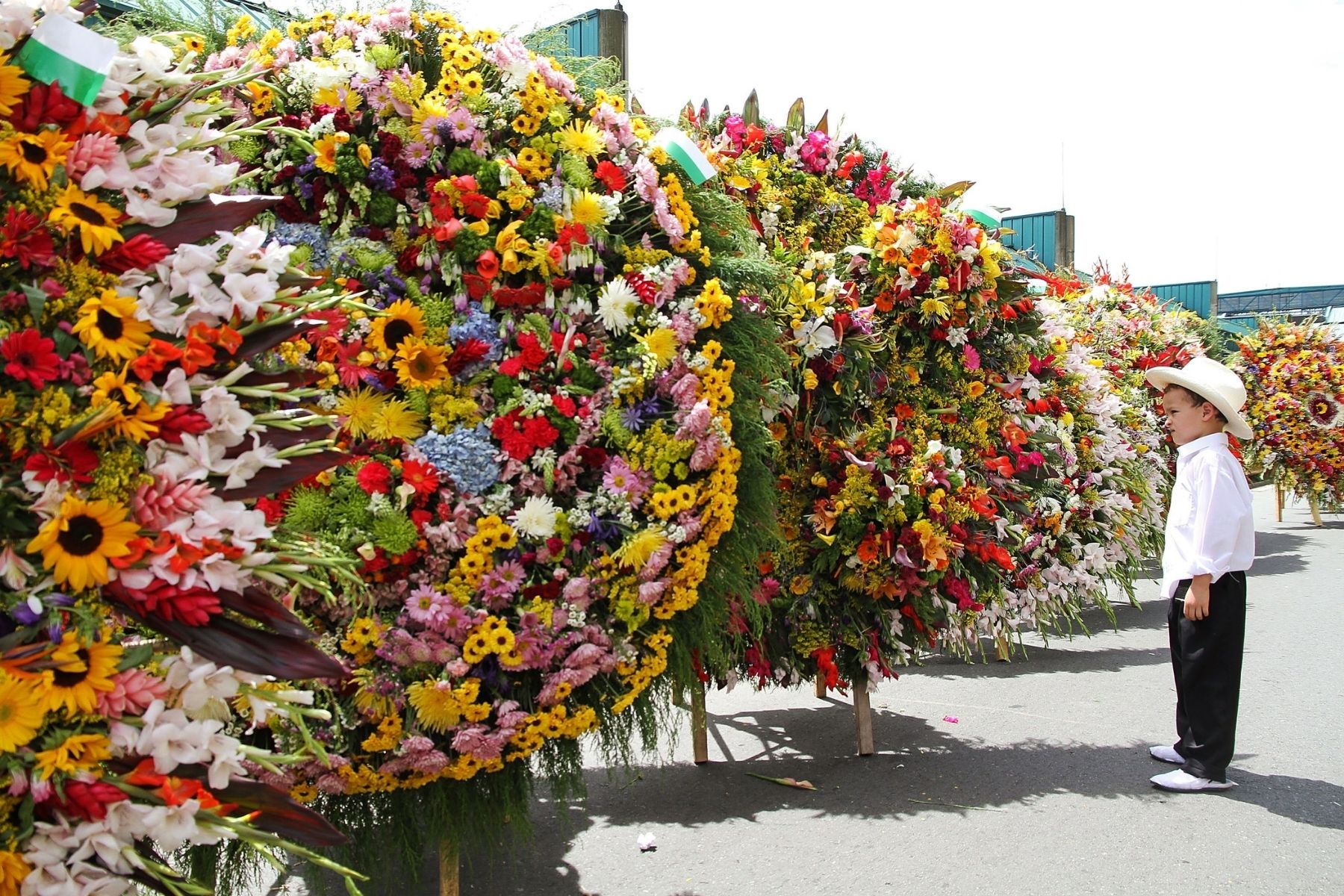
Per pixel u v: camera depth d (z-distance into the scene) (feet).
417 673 8.07
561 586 8.63
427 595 7.99
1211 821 11.43
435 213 8.66
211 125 8.16
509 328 8.82
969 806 11.91
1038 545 14.70
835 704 16.55
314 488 8.02
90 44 4.88
